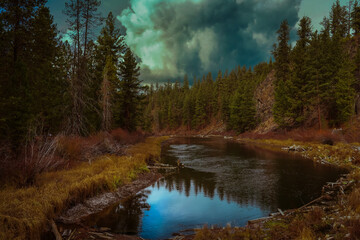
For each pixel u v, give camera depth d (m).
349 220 5.77
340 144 24.95
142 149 23.58
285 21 49.12
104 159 15.17
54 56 20.47
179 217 8.77
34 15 15.73
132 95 31.97
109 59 28.05
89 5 18.80
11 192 7.78
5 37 13.43
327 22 57.19
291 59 46.16
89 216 8.56
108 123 22.64
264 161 21.36
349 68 34.72
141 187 12.93
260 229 6.88
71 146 13.80
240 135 55.88
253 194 11.54
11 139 10.30
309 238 5.11
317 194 11.08
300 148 27.97
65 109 18.11
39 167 9.86
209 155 26.00
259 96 64.75
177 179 14.91
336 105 34.81
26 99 11.67
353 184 11.44
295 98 39.91
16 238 5.53
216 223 8.21
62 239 6.38
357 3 49.75
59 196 8.20
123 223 8.12
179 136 79.31
